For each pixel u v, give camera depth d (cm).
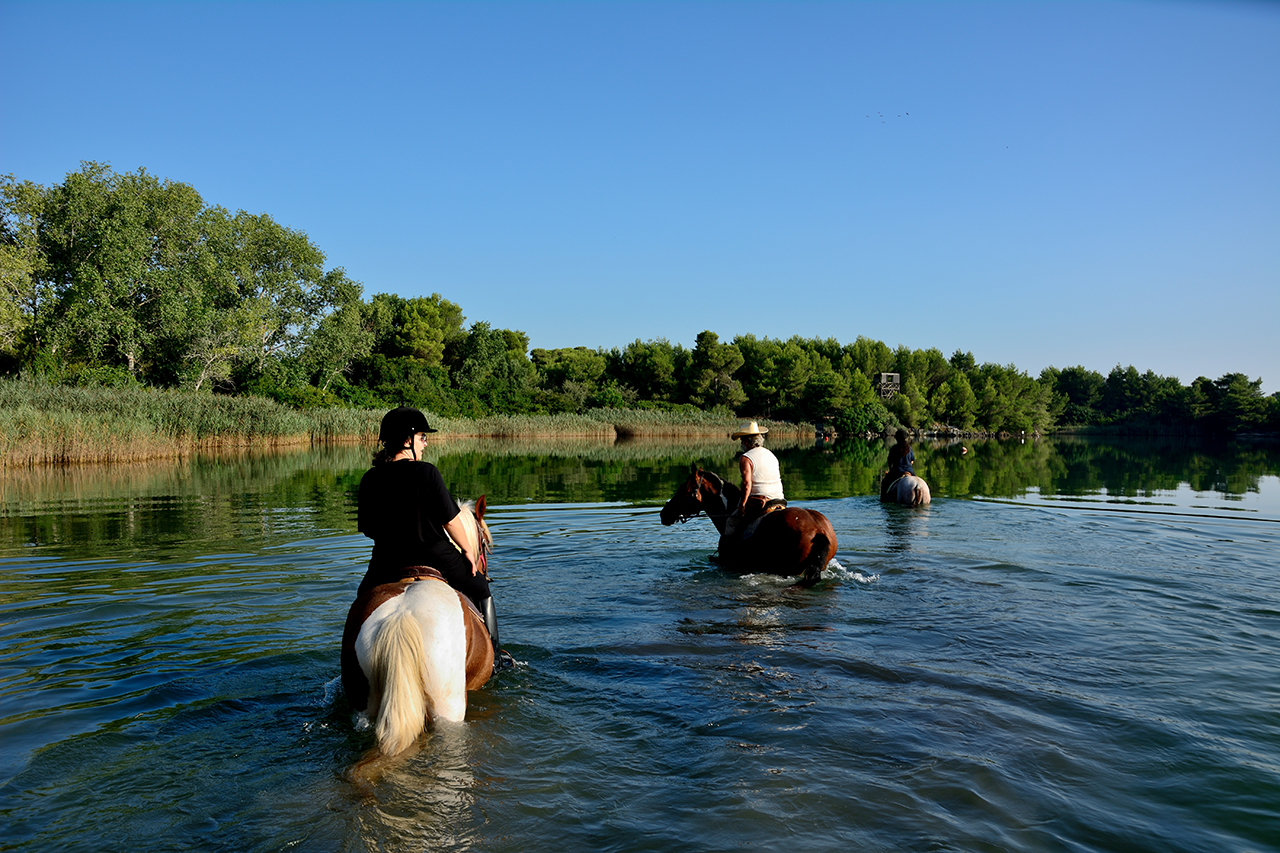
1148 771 360
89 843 294
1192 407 11250
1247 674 500
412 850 289
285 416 3522
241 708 432
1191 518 1275
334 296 5578
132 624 603
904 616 646
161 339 4406
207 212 5047
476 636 415
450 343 8569
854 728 409
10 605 659
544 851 290
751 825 309
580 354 10862
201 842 295
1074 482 2119
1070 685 478
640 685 475
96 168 4600
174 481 1842
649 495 1603
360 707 390
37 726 406
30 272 4062
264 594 701
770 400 8925
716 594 724
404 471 445
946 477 2306
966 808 324
